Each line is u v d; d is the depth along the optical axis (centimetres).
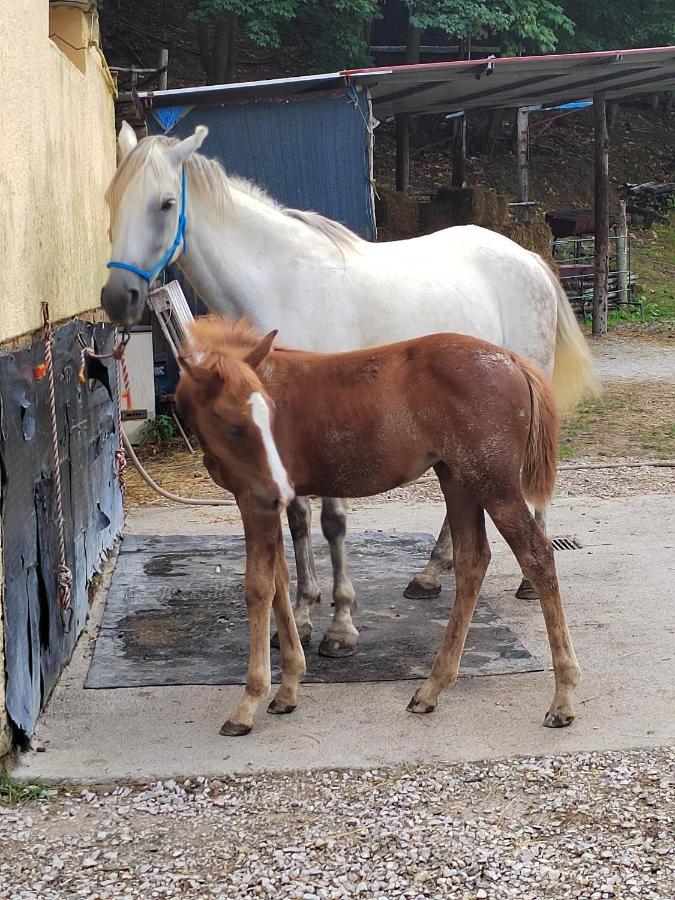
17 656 330
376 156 2230
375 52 2233
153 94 891
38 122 380
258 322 426
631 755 327
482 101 1292
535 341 502
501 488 339
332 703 372
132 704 373
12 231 333
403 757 329
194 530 618
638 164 2411
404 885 260
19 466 335
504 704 368
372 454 343
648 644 421
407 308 448
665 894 253
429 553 557
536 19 1853
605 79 1138
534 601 483
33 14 372
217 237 420
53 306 405
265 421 297
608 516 628
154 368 939
